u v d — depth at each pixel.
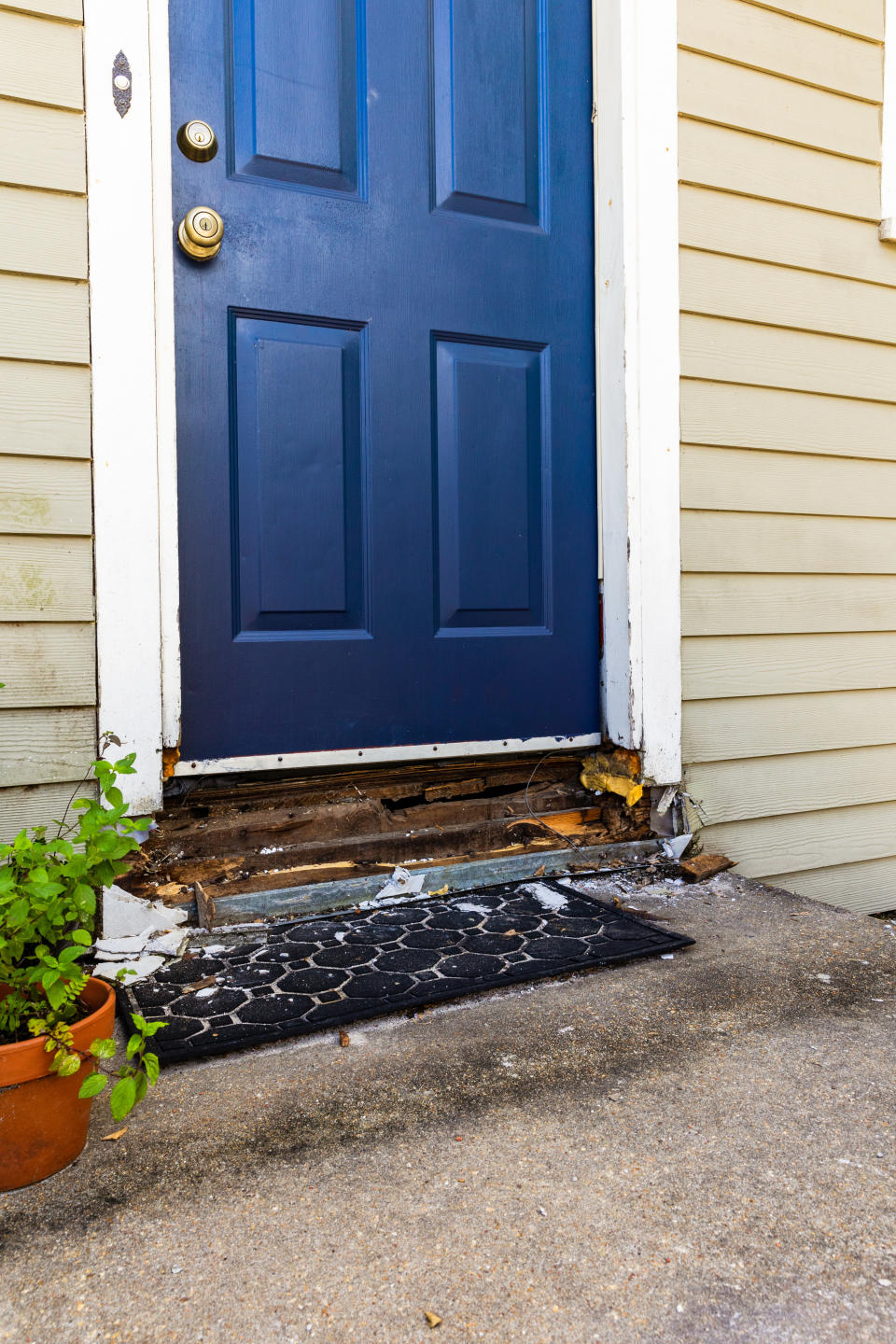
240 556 2.11
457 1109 1.29
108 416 1.87
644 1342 0.89
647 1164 1.16
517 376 2.46
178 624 2.00
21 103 1.80
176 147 2.03
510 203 2.44
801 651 2.75
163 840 1.99
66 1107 1.14
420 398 2.32
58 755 1.85
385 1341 0.88
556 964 1.76
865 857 2.90
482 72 2.39
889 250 2.86
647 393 2.46
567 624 2.54
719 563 2.60
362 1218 1.06
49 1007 1.18
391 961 1.78
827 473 2.78
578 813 2.55
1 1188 1.10
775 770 2.73
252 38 2.12
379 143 2.26
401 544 2.30
